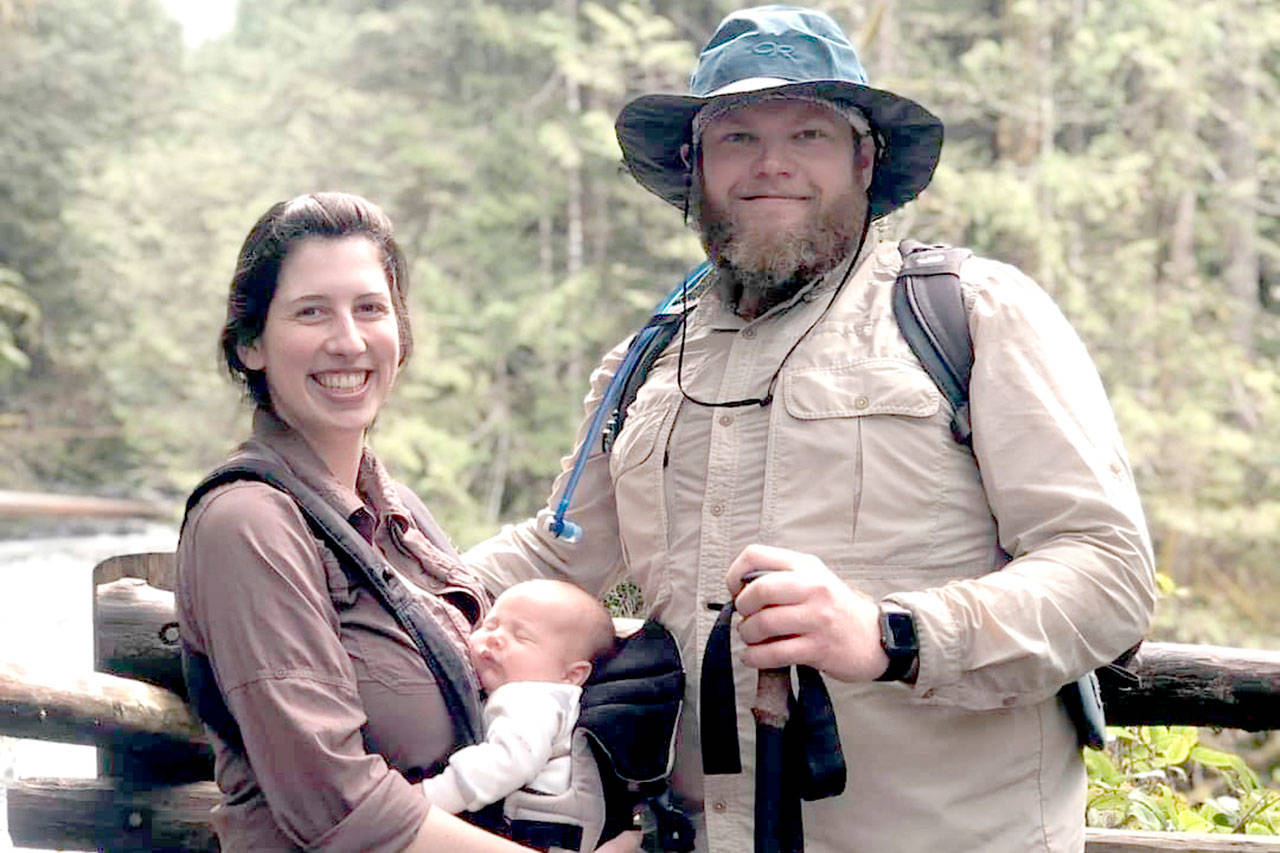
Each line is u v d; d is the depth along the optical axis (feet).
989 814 6.04
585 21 50.14
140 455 53.21
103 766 7.89
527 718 6.06
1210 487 32.35
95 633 7.84
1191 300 35.99
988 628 5.56
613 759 6.15
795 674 6.23
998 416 6.05
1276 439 33.40
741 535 6.42
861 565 6.16
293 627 5.70
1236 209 38.83
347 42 50.42
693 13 50.55
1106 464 5.96
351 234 6.34
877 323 6.45
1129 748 9.48
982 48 38.47
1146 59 35.73
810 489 6.28
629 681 6.31
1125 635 5.81
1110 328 35.76
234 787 5.98
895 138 6.91
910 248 6.80
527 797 6.09
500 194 47.01
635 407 6.99
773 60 6.71
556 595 6.52
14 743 10.62
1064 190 35.94
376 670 5.96
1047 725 6.15
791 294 6.77
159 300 48.32
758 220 6.68
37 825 7.82
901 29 41.96
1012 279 6.40
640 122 7.18
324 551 5.98
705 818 6.45
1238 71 37.76
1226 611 30.78
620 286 46.37
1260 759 19.24
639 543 6.82
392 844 5.58
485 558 7.66
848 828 6.13
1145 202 39.42
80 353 56.13
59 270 57.57
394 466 40.22
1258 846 7.80
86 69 61.00
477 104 48.49
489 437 44.24
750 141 6.75
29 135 57.82
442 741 6.03
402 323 6.64
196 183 48.78
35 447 55.31
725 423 6.57
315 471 6.30
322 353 6.22
